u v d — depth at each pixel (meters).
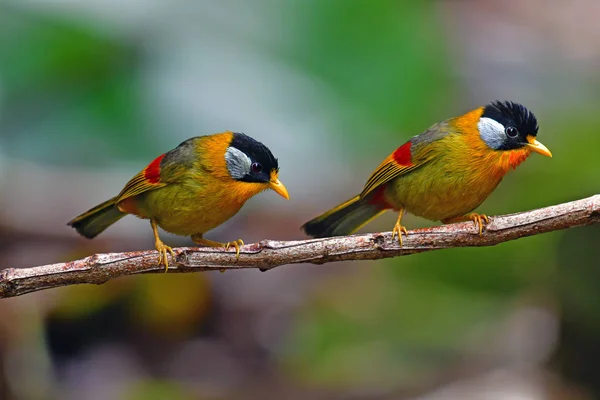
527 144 8.77
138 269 7.66
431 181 8.90
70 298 12.85
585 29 24.38
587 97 20.16
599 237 11.75
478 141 8.77
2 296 7.50
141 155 14.70
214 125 14.84
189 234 9.16
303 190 16.08
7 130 14.38
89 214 9.18
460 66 20.67
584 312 11.75
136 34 14.91
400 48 15.73
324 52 15.62
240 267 7.75
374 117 15.59
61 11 14.52
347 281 14.57
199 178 8.67
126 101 14.70
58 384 12.14
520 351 12.60
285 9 15.66
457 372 12.30
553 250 12.62
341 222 9.48
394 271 13.98
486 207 14.55
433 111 16.16
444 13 22.30
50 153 14.55
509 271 13.45
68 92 14.59
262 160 8.76
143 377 12.55
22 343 11.78
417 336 12.98
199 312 13.60
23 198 14.38
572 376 11.96
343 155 15.75
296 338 13.32
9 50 14.35
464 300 13.42
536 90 20.61
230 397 12.09
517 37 23.61
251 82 15.33
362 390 11.99
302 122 15.49
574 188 13.97
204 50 15.23
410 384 12.14
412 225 15.27
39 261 13.86
